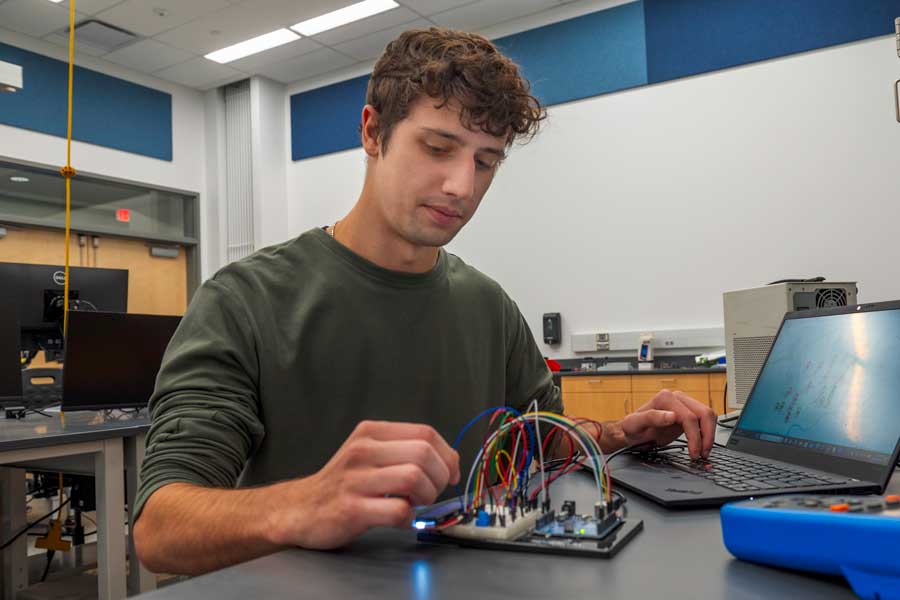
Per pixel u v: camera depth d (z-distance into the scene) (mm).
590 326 4895
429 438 514
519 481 660
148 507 608
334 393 891
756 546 436
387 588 404
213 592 401
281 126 6281
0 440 1740
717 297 4461
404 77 746
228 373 795
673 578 419
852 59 4102
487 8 5008
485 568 442
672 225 4633
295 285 908
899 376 706
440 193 746
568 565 448
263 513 518
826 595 388
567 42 5020
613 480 742
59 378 2863
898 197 3945
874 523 381
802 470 760
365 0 4812
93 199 5582
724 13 4484
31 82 5195
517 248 5191
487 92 726
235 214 6211
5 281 2646
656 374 3941
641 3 4770
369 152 857
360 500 465
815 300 1950
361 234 923
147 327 2338
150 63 5738
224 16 4949
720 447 984
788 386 910
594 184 4922
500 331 1086
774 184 4309
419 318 950
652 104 4734
